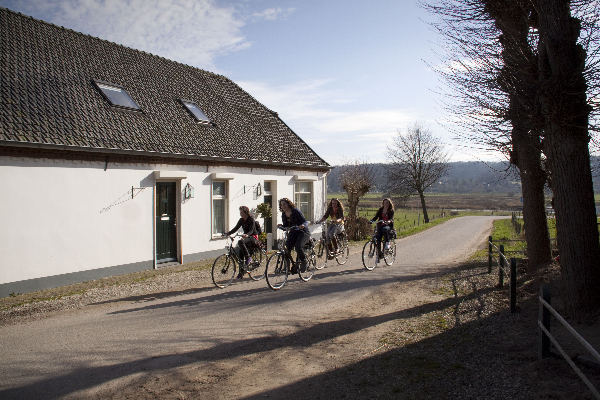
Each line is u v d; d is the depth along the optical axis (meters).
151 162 10.99
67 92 10.52
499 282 8.05
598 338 4.58
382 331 5.76
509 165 9.30
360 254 14.27
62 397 3.85
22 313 6.80
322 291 8.39
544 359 4.17
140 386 4.10
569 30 5.21
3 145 7.93
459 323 5.88
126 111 11.55
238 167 13.91
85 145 9.31
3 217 8.09
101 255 9.86
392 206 11.54
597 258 5.28
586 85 5.19
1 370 4.43
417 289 8.54
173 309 6.97
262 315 6.61
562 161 5.34
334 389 4.02
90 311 6.88
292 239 8.90
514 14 6.40
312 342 5.37
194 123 13.57
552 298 6.39
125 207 10.41
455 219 43.72
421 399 3.73
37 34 11.63
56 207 8.96
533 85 5.61
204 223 12.66
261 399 3.86
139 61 14.45
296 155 17.34
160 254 11.44
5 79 9.45
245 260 9.37
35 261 8.59
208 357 4.86
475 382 3.97
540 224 9.18
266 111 19.22
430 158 41.84
